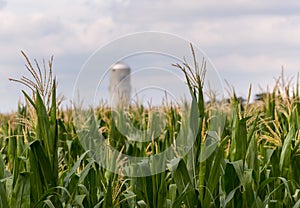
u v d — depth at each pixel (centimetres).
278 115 837
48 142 480
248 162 552
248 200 520
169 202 520
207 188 504
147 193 524
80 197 498
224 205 504
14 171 479
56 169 482
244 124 540
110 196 496
